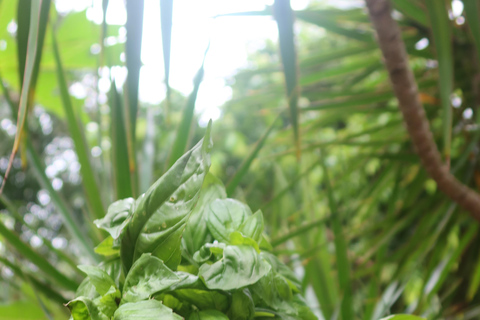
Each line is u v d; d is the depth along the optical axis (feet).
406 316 1.36
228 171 8.23
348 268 3.17
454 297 4.34
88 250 2.60
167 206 1.28
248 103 4.45
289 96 2.24
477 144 3.81
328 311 3.47
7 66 3.98
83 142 2.56
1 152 8.02
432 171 2.75
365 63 4.15
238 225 1.44
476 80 3.78
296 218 4.19
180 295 1.33
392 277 3.60
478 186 3.90
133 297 1.21
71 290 2.45
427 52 3.77
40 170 2.66
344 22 4.07
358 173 5.52
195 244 1.47
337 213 3.27
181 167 1.29
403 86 2.49
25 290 2.70
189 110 2.43
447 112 2.37
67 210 2.68
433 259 3.66
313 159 4.47
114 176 2.22
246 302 1.32
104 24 1.85
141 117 6.19
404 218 3.84
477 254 4.28
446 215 3.45
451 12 3.42
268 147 4.62
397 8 3.43
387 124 4.08
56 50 2.63
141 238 1.29
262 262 1.32
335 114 4.25
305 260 3.38
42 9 1.67
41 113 9.07
